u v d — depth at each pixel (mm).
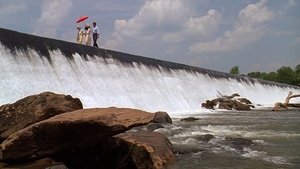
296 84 148250
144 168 12570
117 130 12719
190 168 13211
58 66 31781
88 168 12969
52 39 32656
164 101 44719
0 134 14266
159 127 21922
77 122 12359
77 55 34938
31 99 15062
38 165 12469
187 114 40031
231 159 14836
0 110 14711
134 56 45375
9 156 12586
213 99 56250
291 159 15031
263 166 13773
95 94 34219
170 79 50375
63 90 30688
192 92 54031
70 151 13094
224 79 69500
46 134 12617
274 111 47219
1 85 25531
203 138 18969
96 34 40938
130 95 39344
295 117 36094
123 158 13016
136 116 13844
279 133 22781
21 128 14289
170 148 14789
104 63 38500
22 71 27750
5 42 27438
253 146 17984
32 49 29734
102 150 13195
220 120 31922
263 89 86000
